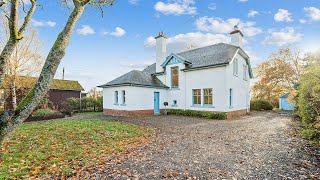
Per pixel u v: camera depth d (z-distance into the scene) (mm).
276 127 11602
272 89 34531
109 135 9156
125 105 19281
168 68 21922
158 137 9062
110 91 21562
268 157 5895
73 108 24531
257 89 35031
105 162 5645
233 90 18234
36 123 12984
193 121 14797
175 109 20625
